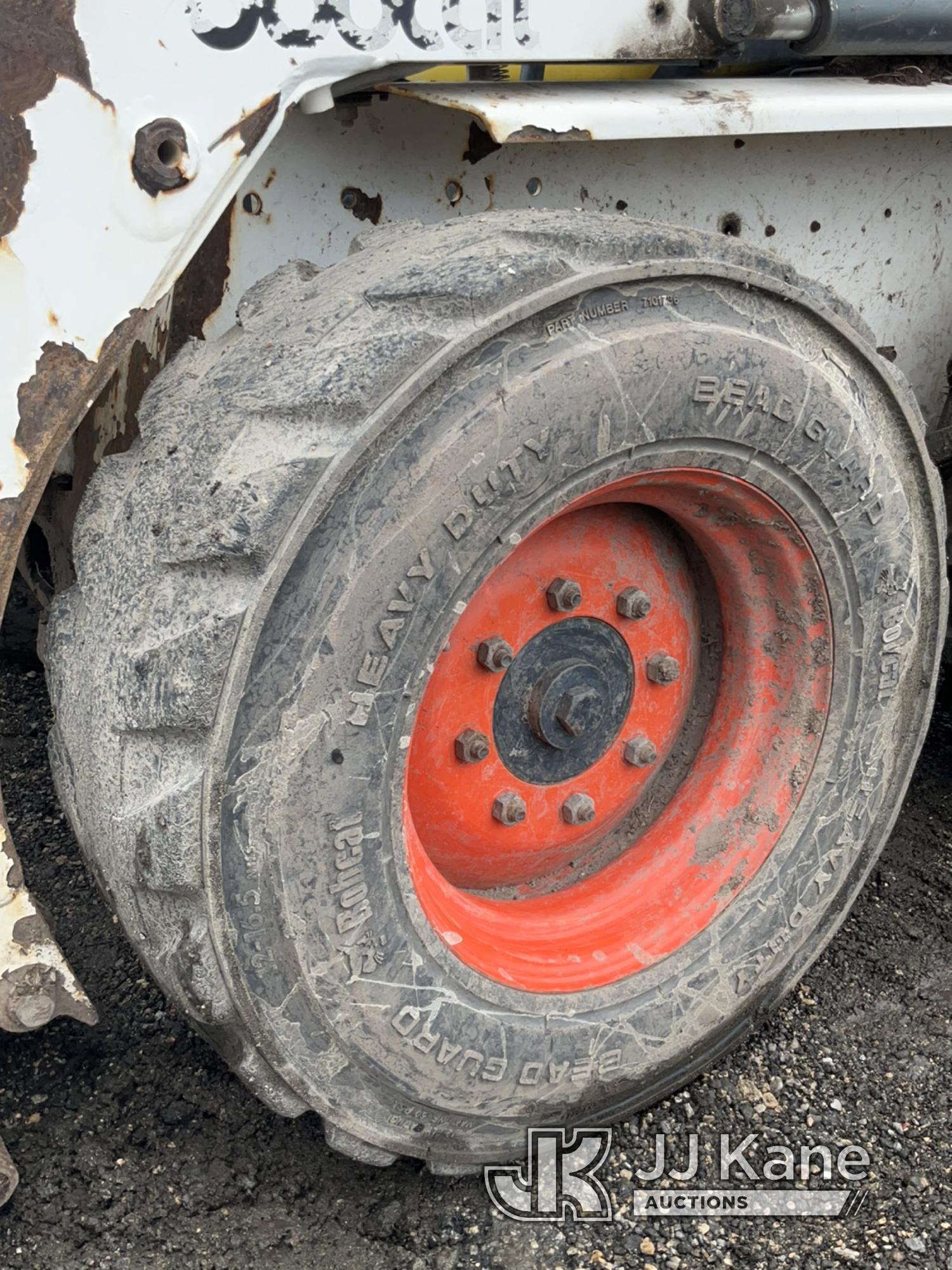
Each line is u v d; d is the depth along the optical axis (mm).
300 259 1231
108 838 1086
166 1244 1201
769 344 1159
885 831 1450
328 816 1053
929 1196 1292
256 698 1019
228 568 1007
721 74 1379
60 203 954
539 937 1281
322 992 1084
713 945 1320
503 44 1100
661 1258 1229
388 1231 1233
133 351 1300
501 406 1040
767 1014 1436
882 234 1558
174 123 970
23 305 964
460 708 1198
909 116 1345
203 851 1024
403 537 1024
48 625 1159
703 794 1366
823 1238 1254
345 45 1021
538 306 1041
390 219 1262
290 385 1030
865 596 1297
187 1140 1297
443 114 1249
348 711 1039
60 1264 1179
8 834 1083
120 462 1123
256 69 989
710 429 1147
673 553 1315
